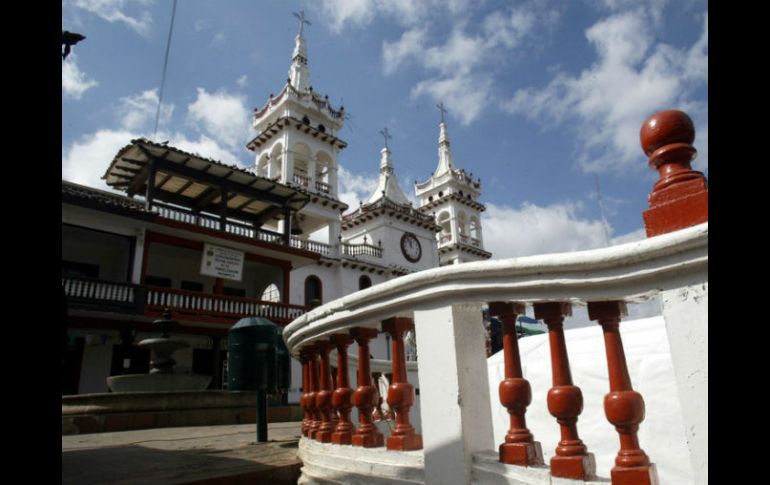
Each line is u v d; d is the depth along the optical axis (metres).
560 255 2.08
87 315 17.75
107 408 9.05
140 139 19.06
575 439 2.04
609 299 1.97
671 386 3.12
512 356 2.31
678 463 3.01
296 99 31.83
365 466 2.95
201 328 20.66
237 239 21.56
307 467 3.77
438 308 2.57
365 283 31.80
